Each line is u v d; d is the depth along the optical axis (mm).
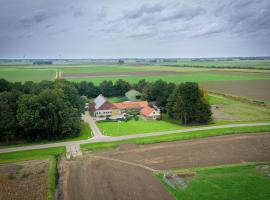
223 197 40875
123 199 40906
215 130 75188
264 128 76562
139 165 53312
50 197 41031
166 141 67438
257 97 132750
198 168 51406
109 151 61094
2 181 46812
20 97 70750
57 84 90938
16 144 66625
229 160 55281
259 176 47719
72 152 60219
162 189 43656
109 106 97438
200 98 85812
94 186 45000
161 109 106188
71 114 71312
